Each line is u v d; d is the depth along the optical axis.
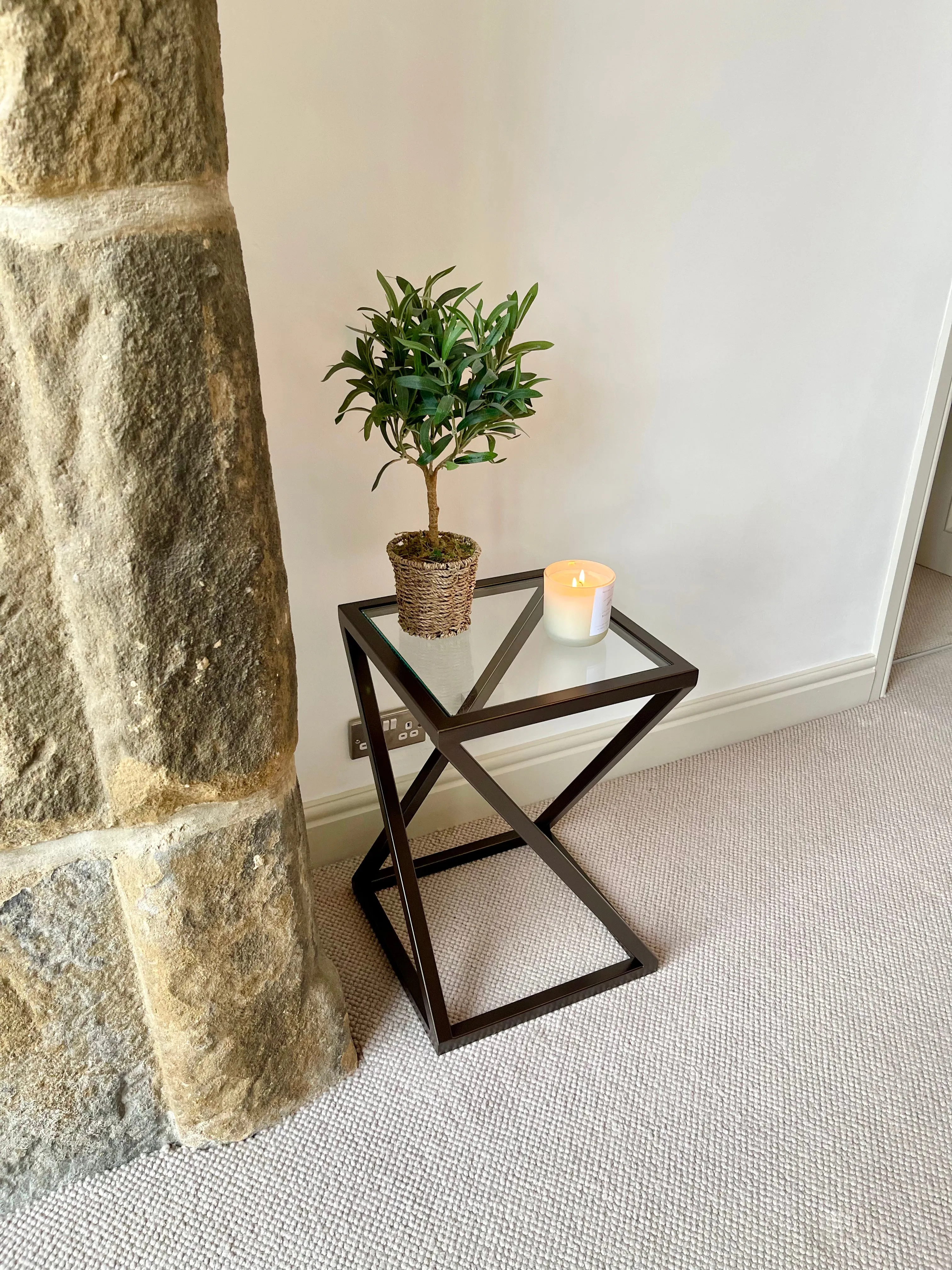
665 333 1.61
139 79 0.66
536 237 1.42
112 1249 1.11
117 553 0.80
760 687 2.13
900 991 1.48
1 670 0.82
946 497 3.13
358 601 1.51
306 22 1.15
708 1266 1.09
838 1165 1.21
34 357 0.72
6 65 0.62
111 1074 1.12
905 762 2.10
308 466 1.41
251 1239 1.12
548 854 1.43
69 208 0.69
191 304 0.74
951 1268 1.09
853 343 1.82
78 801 0.91
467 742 1.81
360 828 1.75
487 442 1.51
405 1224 1.13
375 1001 1.45
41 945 0.99
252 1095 1.20
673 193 1.50
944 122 1.69
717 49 1.42
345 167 1.25
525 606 1.48
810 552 2.03
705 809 1.93
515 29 1.27
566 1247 1.11
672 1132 1.25
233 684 0.90
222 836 1.00
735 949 1.56
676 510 1.80
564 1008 1.44
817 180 1.61
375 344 1.36
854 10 1.50
